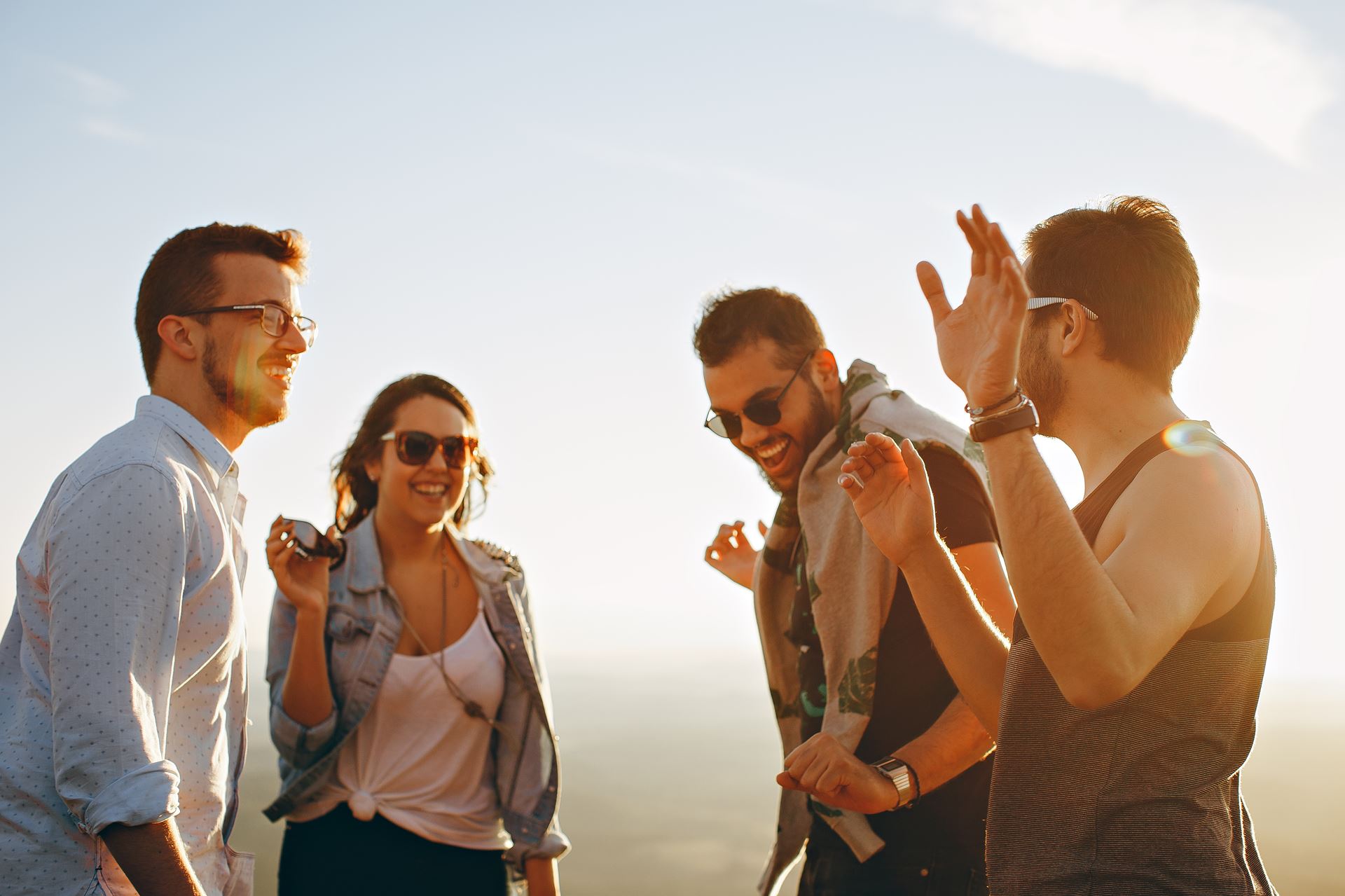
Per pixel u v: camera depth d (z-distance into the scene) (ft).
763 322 8.25
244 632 6.62
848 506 7.55
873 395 7.90
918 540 5.88
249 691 6.73
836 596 7.46
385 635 9.55
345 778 9.32
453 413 10.10
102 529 5.45
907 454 5.93
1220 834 4.39
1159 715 4.38
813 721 7.91
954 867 6.99
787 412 8.20
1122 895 4.31
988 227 4.54
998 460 4.35
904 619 7.39
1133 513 4.47
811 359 8.28
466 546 10.29
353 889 9.02
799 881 7.70
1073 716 4.55
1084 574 4.07
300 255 7.05
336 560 9.66
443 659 9.62
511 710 9.93
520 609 10.17
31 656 5.68
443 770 9.46
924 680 7.29
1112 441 4.92
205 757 6.01
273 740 9.36
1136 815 4.34
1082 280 4.98
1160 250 4.94
